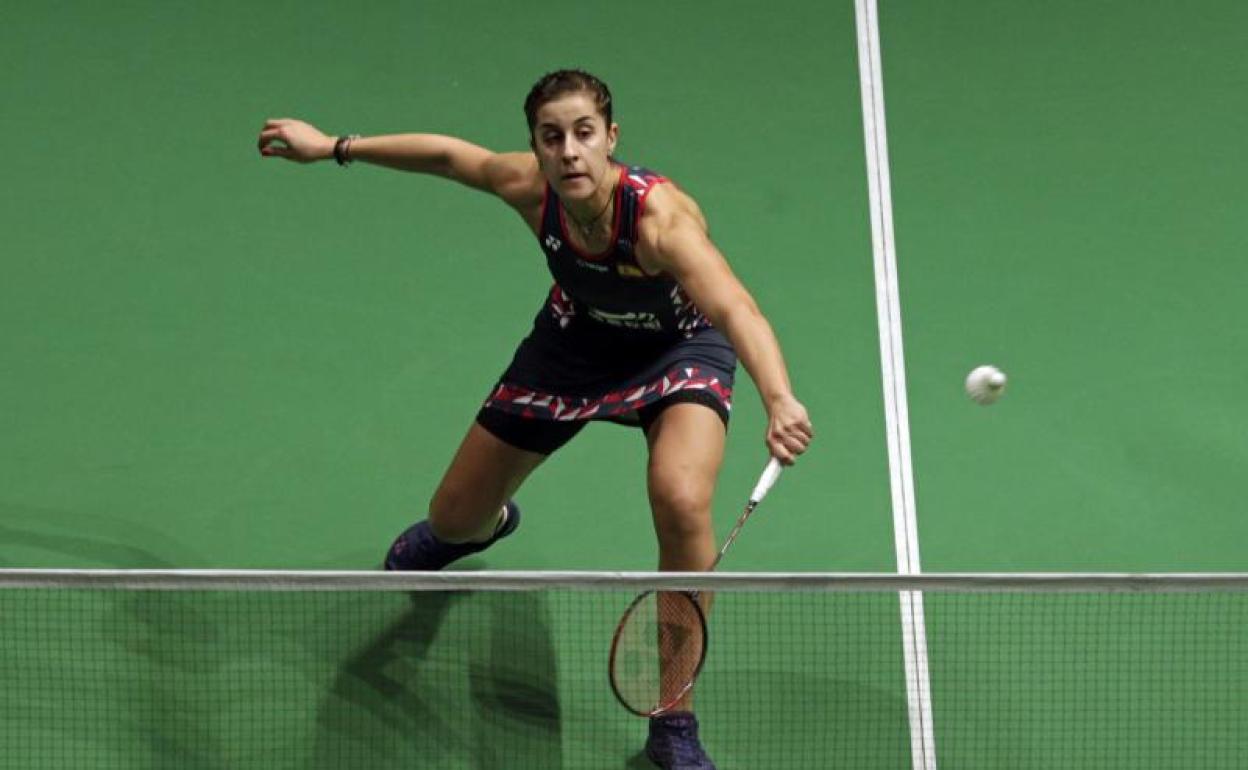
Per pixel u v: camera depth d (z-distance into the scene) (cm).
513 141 2331
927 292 2130
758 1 2562
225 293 2108
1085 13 2553
